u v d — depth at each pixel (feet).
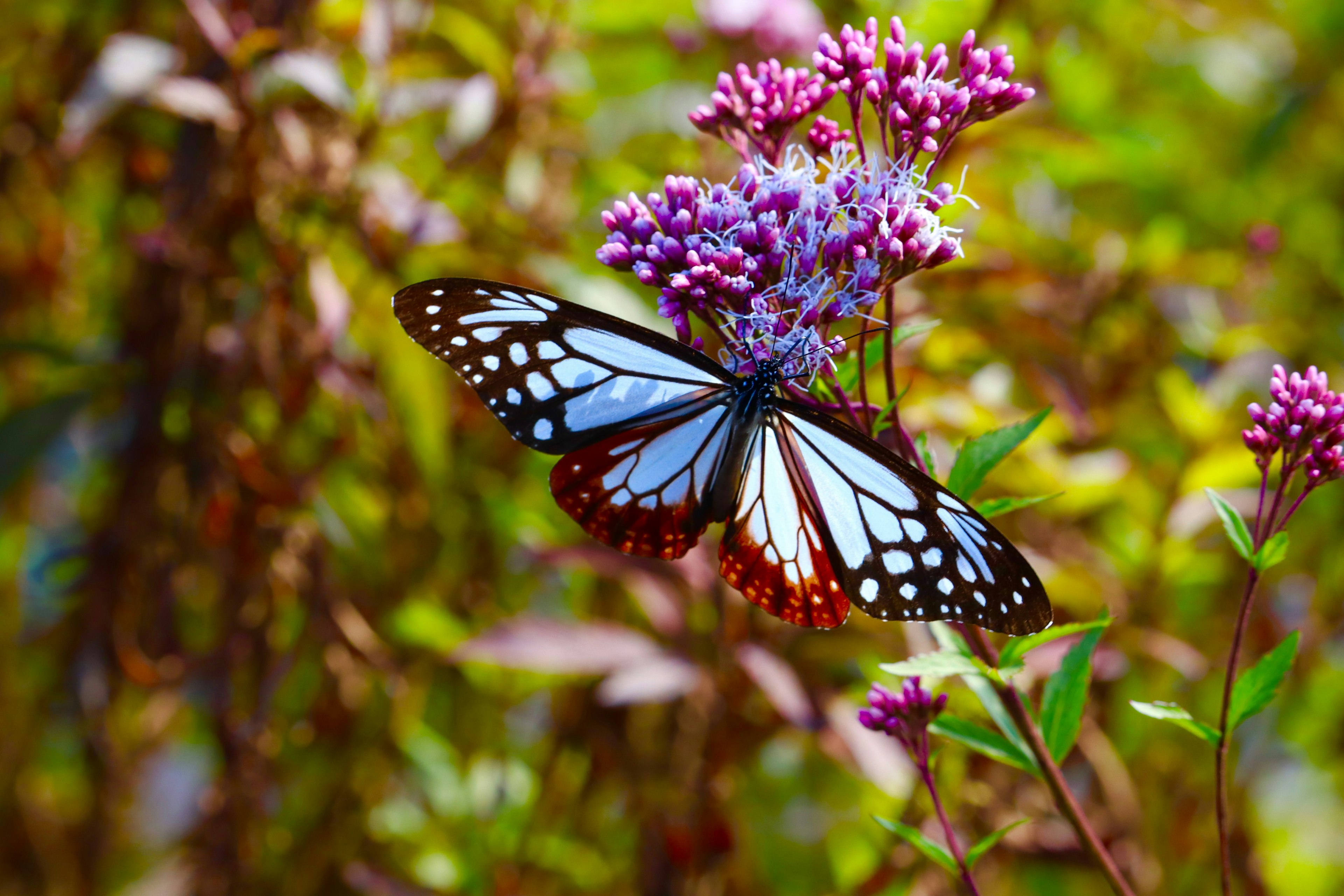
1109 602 2.31
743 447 2.03
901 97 1.99
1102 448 2.36
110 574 2.35
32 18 2.40
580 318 2.03
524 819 2.41
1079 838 1.98
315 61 2.24
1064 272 2.44
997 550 1.96
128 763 2.42
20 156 2.40
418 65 2.33
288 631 2.36
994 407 2.29
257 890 2.37
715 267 1.98
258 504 2.32
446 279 2.02
